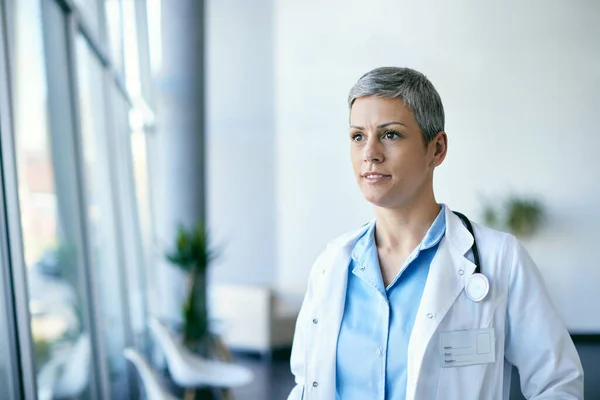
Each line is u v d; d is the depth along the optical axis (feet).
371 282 3.60
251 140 24.03
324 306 3.73
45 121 9.16
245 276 24.22
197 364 12.78
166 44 20.29
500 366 3.41
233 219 24.27
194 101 20.44
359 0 22.43
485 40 20.45
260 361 17.12
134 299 16.67
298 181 23.67
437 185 20.70
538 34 19.88
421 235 3.60
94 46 12.45
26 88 8.20
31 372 7.02
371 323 3.56
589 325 19.25
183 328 15.43
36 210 8.35
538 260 19.62
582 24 19.51
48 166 9.16
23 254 6.93
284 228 23.86
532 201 19.69
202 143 20.63
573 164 19.61
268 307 17.47
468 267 3.48
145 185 19.38
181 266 16.20
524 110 20.03
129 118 16.90
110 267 13.84
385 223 3.63
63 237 9.73
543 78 19.84
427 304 3.42
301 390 3.88
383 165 3.32
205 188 20.77
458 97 20.61
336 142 23.29
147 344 17.84
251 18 23.62
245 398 14.10
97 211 12.74
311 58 23.24
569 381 3.23
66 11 10.36
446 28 20.94
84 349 10.43
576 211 19.51
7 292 6.88
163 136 20.47
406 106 3.29
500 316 3.42
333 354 3.63
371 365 3.48
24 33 8.14
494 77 20.33
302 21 23.17
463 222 3.71
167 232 20.18
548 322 3.35
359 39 22.61
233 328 17.84
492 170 20.31
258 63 23.72
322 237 23.56
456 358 3.35
